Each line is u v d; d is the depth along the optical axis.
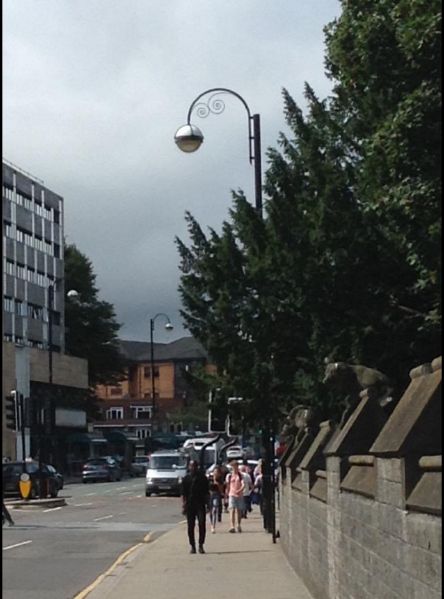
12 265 75.50
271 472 23.88
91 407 93.81
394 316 15.32
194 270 19.78
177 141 20.47
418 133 10.72
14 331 74.88
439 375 6.43
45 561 21.45
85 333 94.19
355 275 15.62
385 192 11.80
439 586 5.66
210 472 37.25
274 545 22.23
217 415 21.28
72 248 95.69
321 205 15.70
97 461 74.12
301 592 14.26
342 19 12.89
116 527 31.25
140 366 127.50
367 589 8.16
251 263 17.50
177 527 30.09
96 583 17.16
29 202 80.56
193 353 124.81
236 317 18.50
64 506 43.59
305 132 16.53
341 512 9.77
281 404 19.78
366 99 13.62
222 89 21.47
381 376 10.23
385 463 7.19
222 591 14.89
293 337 17.75
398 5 11.02
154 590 15.51
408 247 12.25
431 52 10.48
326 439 13.20
